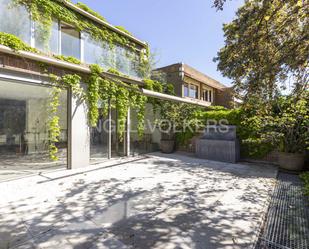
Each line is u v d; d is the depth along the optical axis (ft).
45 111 22.48
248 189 16.01
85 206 12.44
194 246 8.55
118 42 30.04
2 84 18.99
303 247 8.70
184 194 14.74
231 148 26.84
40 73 19.57
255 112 26.07
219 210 12.10
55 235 9.25
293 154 21.80
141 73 34.58
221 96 59.47
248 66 13.93
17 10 18.71
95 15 26.71
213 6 11.41
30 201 13.06
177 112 35.22
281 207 12.84
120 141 29.27
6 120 20.85
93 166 23.56
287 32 12.47
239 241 8.95
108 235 9.33
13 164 21.45
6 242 8.65
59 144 22.39
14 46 17.25
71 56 23.21
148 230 9.80
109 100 26.94
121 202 13.15
